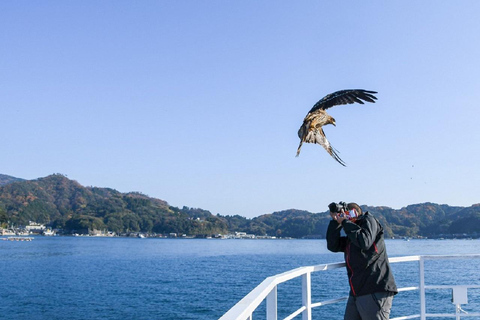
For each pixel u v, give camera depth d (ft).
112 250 529.45
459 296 19.31
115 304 140.05
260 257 416.05
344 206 16.67
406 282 166.71
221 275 235.81
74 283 198.70
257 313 104.88
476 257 19.11
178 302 143.43
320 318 105.70
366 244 15.44
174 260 369.50
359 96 9.48
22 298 154.10
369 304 15.94
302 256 434.71
